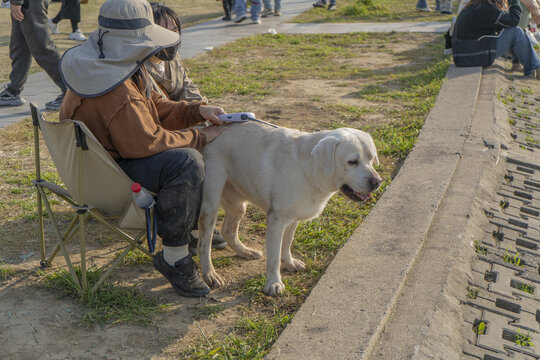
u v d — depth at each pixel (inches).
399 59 423.2
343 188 128.3
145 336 117.5
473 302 137.5
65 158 121.5
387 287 131.3
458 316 129.8
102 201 124.6
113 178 120.2
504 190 205.9
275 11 678.5
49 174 199.0
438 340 118.0
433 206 175.0
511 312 137.8
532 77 363.3
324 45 485.7
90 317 121.4
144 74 125.8
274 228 132.4
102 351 112.4
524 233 177.6
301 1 833.5
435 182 193.2
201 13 710.5
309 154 127.3
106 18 121.6
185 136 129.0
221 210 185.3
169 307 127.8
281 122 267.6
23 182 192.7
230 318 125.6
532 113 298.5
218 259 153.3
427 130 249.6
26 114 271.7
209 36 526.0
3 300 127.8
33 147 229.8
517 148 246.1
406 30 557.6
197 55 433.4
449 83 328.2
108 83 117.6
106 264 145.3
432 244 156.1
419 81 346.9
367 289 130.8
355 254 148.0
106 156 116.5
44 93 311.7
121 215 126.6
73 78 119.6
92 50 122.0
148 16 125.4
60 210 175.3
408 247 150.3
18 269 140.6
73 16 491.2
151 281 139.3
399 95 315.0
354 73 376.2
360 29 568.4
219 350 112.7
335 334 114.4
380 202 179.9
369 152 126.3
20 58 279.6
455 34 368.8
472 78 336.5
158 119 130.3
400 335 117.6
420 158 217.2
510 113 291.9
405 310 126.6
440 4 703.7
